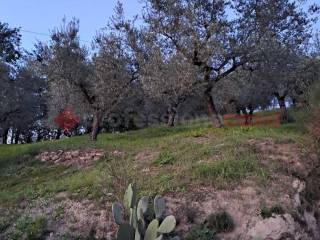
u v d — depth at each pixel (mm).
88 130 36375
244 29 17500
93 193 10094
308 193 9711
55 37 20578
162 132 21156
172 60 17422
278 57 17234
